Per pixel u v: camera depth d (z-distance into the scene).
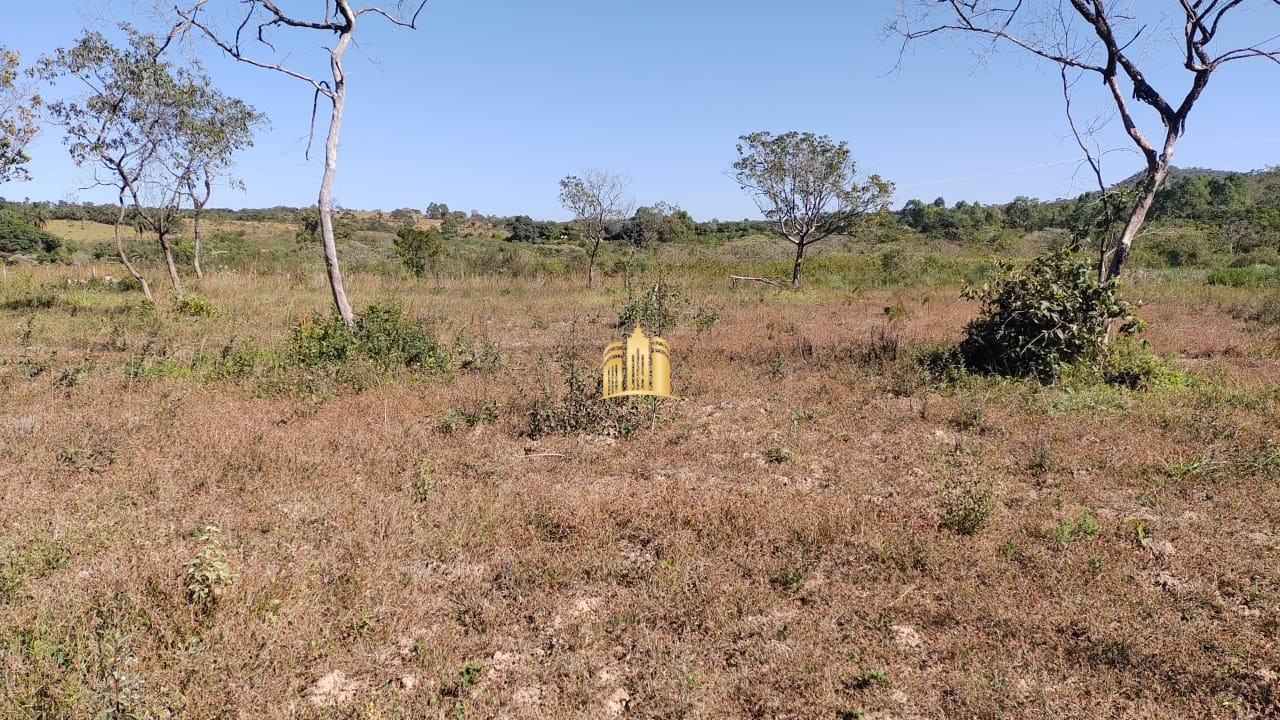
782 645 3.43
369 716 2.87
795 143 24.12
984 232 53.75
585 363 10.52
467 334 13.86
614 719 2.97
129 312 16.12
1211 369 9.38
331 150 10.83
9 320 14.62
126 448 6.33
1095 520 4.80
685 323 15.00
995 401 7.85
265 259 30.91
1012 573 4.02
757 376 9.55
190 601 3.62
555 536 4.67
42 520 4.69
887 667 3.24
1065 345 8.96
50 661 3.07
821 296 21.89
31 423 6.96
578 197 25.98
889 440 6.69
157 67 15.76
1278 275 23.95
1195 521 4.74
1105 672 3.14
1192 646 3.30
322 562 4.17
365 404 7.90
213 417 7.25
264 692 3.05
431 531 4.63
